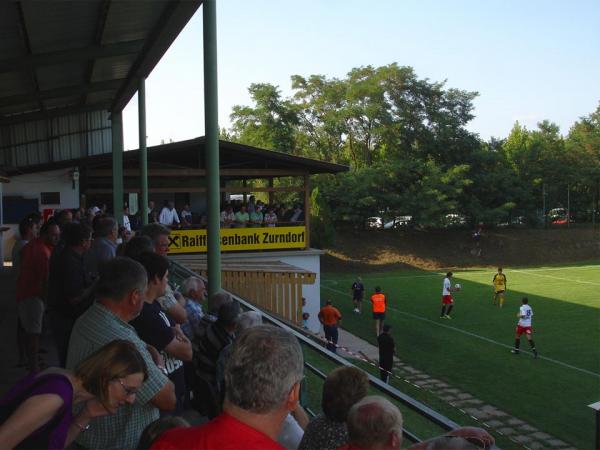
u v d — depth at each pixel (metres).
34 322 6.35
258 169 22.61
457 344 18.91
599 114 65.88
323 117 53.44
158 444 1.87
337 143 54.44
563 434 11.10
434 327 21.67
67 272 4.88
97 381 2.23
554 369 15.82
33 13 9.73
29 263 6.33
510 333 20.53
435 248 48.03
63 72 14.67
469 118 53.12
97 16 10.41
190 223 22.22
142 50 12.29
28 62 11.39
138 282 2.95
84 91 15.31
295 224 22.73
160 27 10.40
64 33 11.08
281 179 47.03
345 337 20.48
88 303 4.85
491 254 47.72
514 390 13.90
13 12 9.52
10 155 25.20
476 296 29.05
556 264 45.78
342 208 47.56
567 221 55.34
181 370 4.22
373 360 17.00
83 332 2.85
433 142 51.38
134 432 2.83
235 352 1.86
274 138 50.03
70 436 2.24
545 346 18.53
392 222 52.19
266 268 17.16
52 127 25.94
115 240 5.78
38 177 24.28
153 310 3.52
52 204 24.44
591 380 14.76
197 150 22.06
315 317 22.56
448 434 2.27
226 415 1.84
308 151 53.56
